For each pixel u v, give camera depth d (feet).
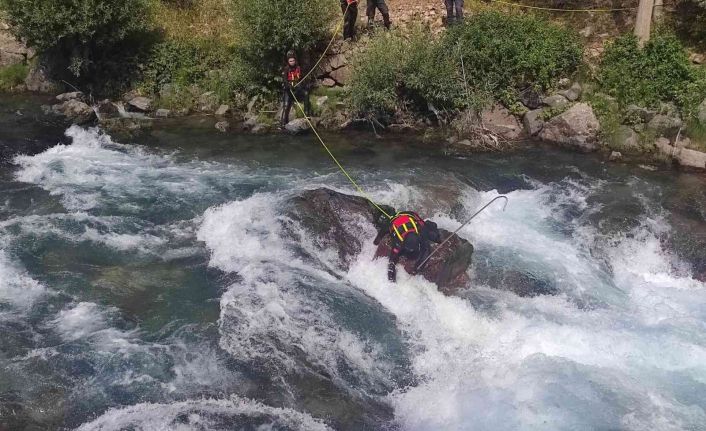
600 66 45.70
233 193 35.91
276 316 25.76
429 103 45.11
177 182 37.40
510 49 45.14
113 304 26.53
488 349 25.31
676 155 40.37
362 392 22.99
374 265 28.89
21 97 50.90
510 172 39.81
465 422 21.81
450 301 27.55
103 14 48.80
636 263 32.14
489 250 31.78
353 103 45.24
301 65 48.37
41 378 22.53
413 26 48.91
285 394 22.43
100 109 48.98
